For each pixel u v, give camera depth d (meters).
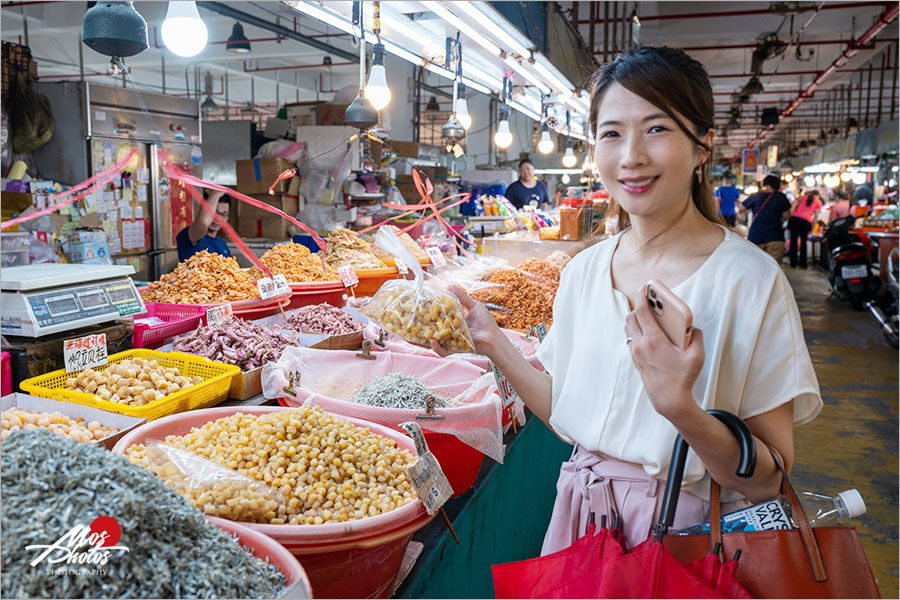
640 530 1.25
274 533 1.17
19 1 8.05
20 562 0.87
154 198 5.98
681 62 1.20
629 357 1.28
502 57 3.73
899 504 3.44
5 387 1.77
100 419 1.62
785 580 1.02
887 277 8.22
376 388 1.93
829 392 5.27
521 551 2.36
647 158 1.19
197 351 2.06
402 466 1.47
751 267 1.20
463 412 1.69
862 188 14.13
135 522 0.95
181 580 0.95
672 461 1.07
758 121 23.70
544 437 2.68
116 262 5.68
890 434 4.40
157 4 9.29
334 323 2.52
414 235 5.14
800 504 1.07
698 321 1.20
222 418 1.63
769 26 11.11
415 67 11.34
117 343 2.07
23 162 5.24
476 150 15.34
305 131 5.98
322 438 1.44
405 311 1.68
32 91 5.32
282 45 12.45
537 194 7.82
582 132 7.98
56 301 1.87
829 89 19.34
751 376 1.18
